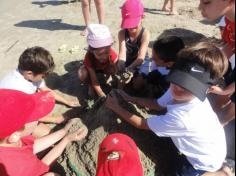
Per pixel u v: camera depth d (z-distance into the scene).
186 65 0.83
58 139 1.04
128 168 0.73
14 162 0.84
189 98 0.85
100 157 0.75
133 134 1.02
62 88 1.37
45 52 1.10
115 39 1.66
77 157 1.03
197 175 0.94
